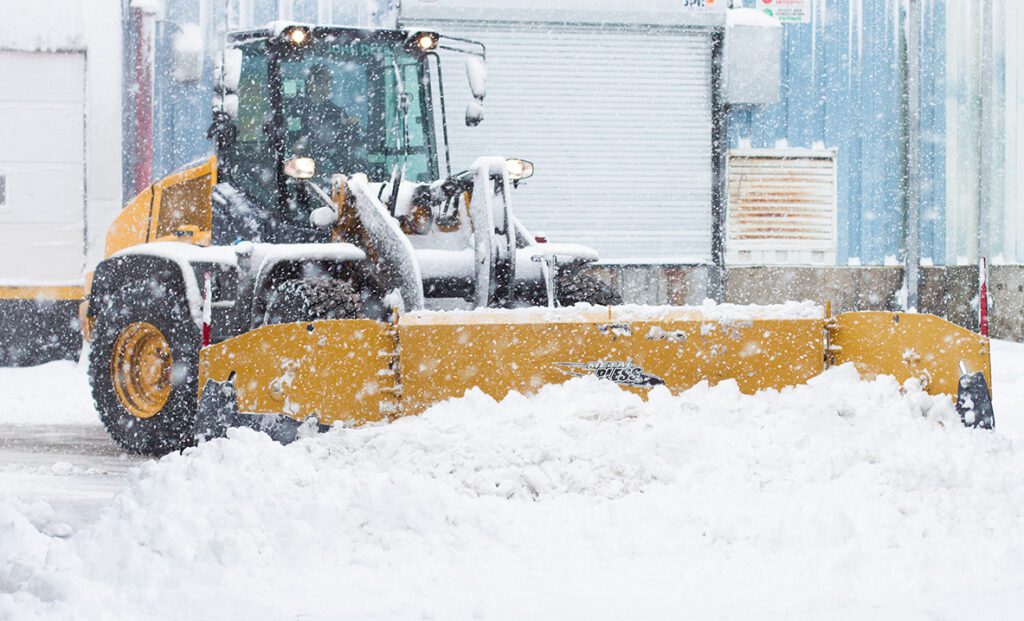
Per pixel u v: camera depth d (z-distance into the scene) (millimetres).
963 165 26047
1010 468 7898
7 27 23281
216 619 5648
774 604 5754
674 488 7449
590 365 9477
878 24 25578
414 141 12477
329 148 12164
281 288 10344
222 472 7469
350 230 11172
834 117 25516
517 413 8602
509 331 9383
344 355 9156
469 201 11617
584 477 7527
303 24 12102
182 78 11961
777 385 9750
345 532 6738
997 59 26078
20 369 21109
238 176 12500
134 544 6512
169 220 13773
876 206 25703
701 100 25109
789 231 25438
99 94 23531
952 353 9156
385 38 12359
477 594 5930
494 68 24422
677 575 6207
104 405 12266
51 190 23438
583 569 6312
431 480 7305
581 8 24344
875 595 5887
